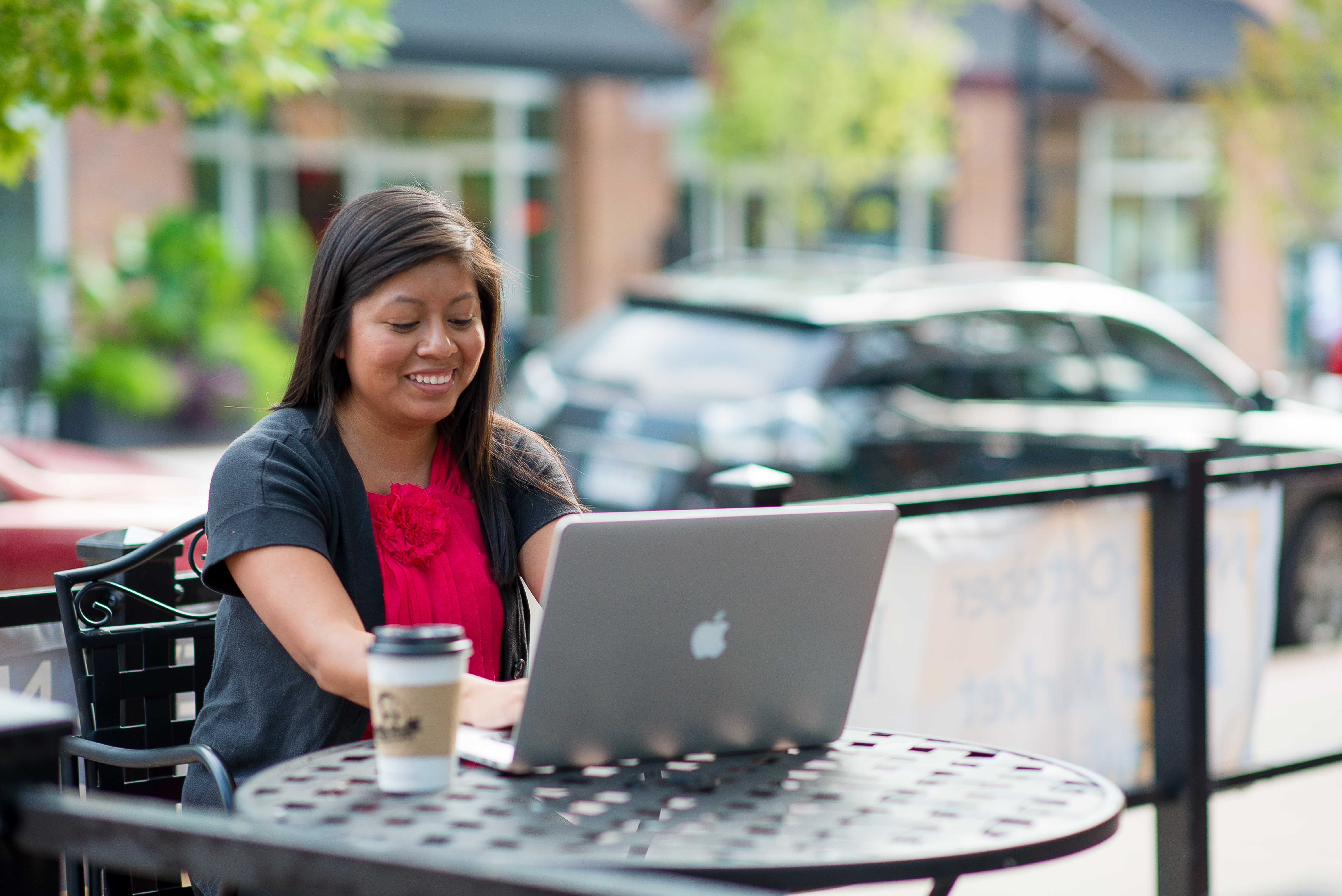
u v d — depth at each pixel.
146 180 14.00
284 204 15.25
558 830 1.75
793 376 6.35
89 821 1.47
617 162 17.17
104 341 12.60
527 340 15.98
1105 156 20.38
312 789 1.89
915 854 1.66
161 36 3.85
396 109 15.97
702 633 1.96
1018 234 19.73
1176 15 18.86
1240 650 4.05
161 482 5.71
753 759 2.08
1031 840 1.71
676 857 1.64
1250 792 4.86
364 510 2.33
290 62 4.13
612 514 1.88
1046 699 3.61
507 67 14.41
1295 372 20.14
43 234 13.50
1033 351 7.04
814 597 2.01
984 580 3.48
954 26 17.59
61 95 3.99
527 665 2.49
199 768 2.29
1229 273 20.97
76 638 2.49
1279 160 15.63
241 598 2.29
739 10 15.18
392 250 2.30
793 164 14.98
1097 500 3.66
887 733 2.23
